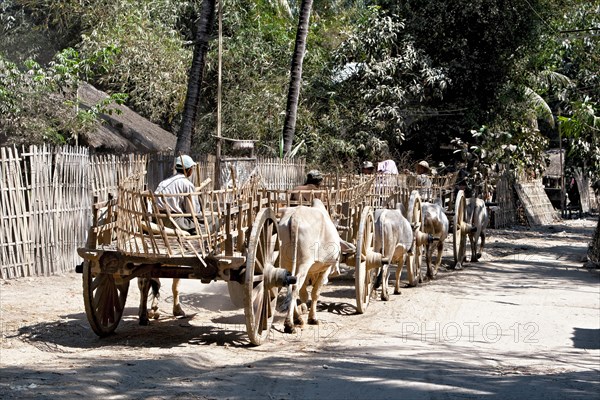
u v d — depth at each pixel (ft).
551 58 93.20
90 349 27.43
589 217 115.65
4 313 33.14
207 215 27.48
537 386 23.38
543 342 31.73
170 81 80.18
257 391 21.97
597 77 94.38
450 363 26.71
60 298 36.86
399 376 24.22
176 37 85.20
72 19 83.71
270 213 29.17
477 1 84.74
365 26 85.87
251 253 27.25
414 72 86.63
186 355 26.25
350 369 25.04
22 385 21.38
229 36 88.84
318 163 83.15
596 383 24.39
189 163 31.19
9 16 80.59
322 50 91.35
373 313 36.63
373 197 44.65
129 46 77.36
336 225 36.83
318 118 86.07
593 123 59.57
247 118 84.23
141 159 52.85
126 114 78.33
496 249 67.97
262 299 28.76
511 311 38.24
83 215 44.96
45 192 42.29
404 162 81.56
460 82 88.28
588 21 90.12
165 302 37.42
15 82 53.11
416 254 46.34
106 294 29.48
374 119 84.33
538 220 97.86
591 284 48.47
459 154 88.28
